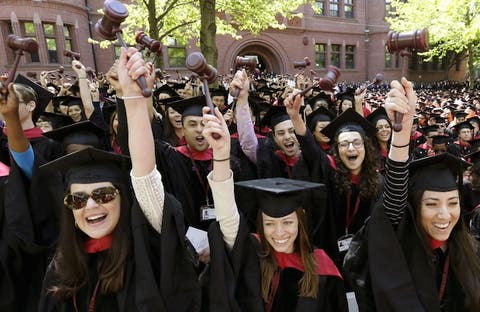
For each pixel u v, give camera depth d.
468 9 14.60
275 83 12.36
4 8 14.78
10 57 15.32
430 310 1.62
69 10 16.52
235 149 3.67
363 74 28.64
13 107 1.81
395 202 1.67
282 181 2.06
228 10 11.48
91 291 1.62
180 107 3.18
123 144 2.18
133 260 1.58
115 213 1.59
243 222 1.68
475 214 2.50
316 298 1.79
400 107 1.46
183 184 2.92
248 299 1.66
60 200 2.12
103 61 18.62
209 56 7.38
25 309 2.18
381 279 1.64
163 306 1.48
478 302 1.67
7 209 1.97
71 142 2.77
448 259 1.78
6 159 2.46
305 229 1.84
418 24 18.88
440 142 5.60
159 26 12.03
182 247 1.58
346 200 2.79
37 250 2.05
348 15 27.52
